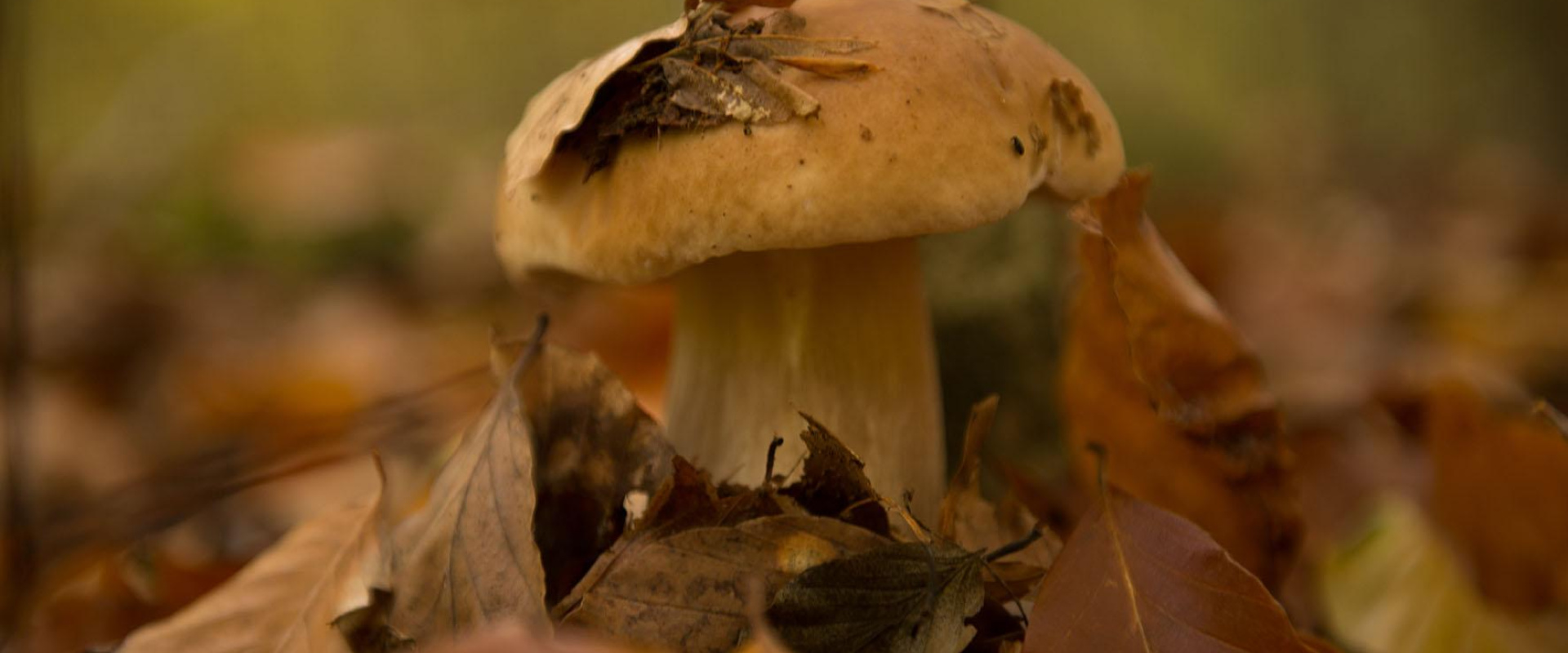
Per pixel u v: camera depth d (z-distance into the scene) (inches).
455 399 32.3
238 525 27.8
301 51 82.6
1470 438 24.6
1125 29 89.4
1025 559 21.6
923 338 22.7
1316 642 21.3
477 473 20.8
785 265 22.1
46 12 72.6
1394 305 51.7
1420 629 23.6
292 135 71.4
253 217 58.9
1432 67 102.9
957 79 20.8
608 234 20.9
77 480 33.4
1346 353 42.4
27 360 27.3
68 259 53.6
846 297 22.1
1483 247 64.4
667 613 20.1
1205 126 89.3
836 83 20.6
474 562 20.4
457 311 52.1
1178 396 22.9
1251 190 85.7
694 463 22.0
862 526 21.2
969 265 26.7
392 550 20.9
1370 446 29.6
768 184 20.4
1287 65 103.0
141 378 43.8
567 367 21.5
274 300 53.0
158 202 61.3
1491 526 24.7
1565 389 38.0
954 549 20.2
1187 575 20.3
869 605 20.0
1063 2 79.6
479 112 85.8
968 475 21.3
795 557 20.2
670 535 20.2
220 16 77.4
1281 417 22.9
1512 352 41.4
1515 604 24.5
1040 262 26.6
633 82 21.1
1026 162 20.9
